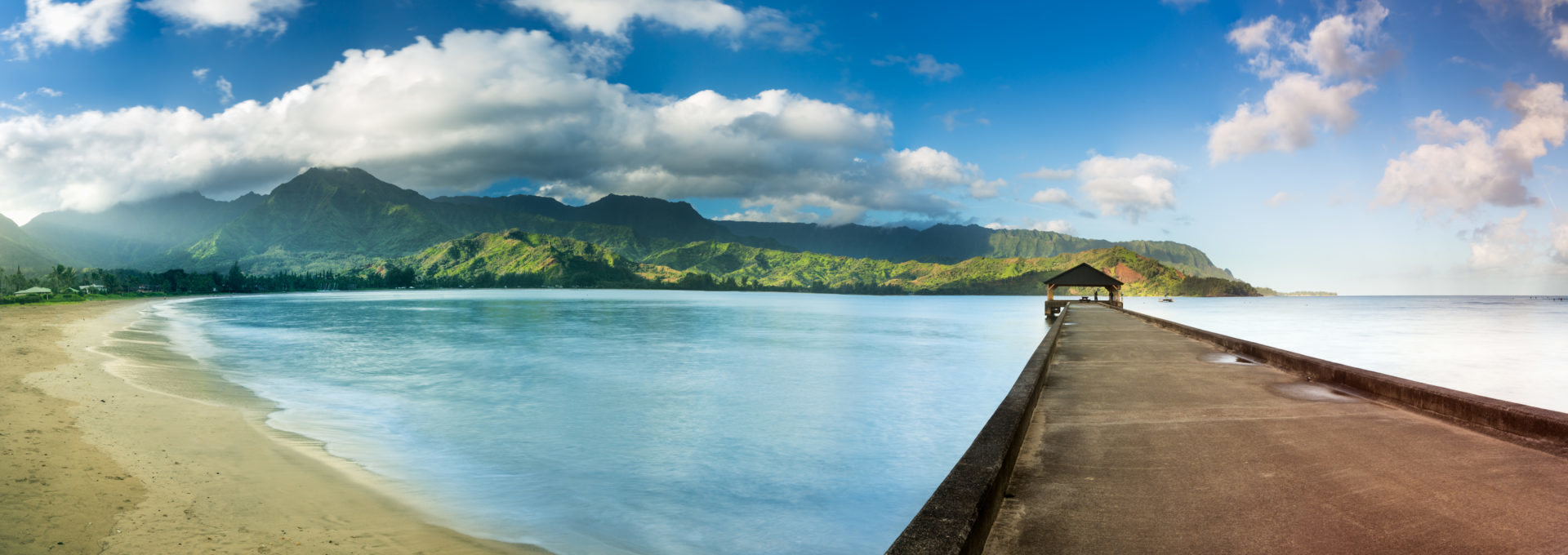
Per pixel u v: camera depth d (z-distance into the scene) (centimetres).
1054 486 516
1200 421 780
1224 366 1380
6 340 3030
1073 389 1055
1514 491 485
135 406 1515
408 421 1554
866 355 3306
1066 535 410
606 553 827
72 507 839
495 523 907
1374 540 391
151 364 2409
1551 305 17575
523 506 981
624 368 2644
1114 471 560
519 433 1450
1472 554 368
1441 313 11088
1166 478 534
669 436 1460
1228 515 442
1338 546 383
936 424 1616
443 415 1630
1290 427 739
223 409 1572
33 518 793
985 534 400
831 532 924
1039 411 862
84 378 1912
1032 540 401
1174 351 1727
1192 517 438
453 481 1088
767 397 1989
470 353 3153
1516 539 389
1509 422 695
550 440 1396
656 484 1115
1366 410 850
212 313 7669
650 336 4409
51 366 2131
